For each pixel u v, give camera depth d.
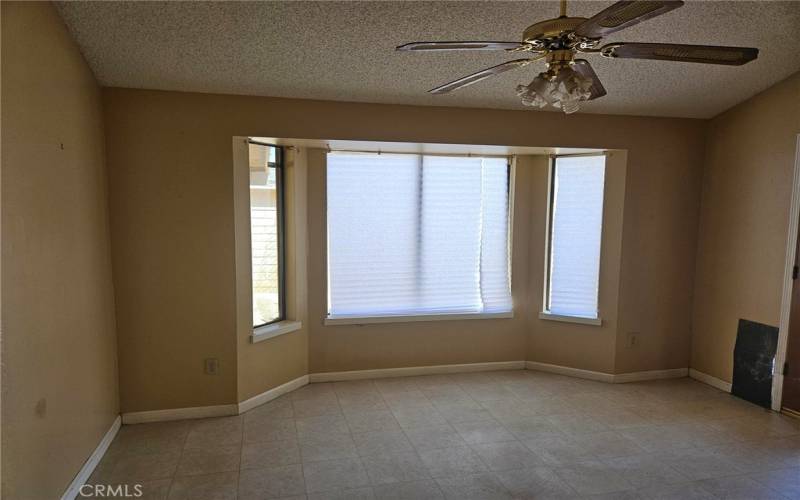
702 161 4.16
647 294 4.16
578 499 2.48
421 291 4.24
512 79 3.24
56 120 2.30
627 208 4.02
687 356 4.33
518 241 4.37
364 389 3.94
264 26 2.57
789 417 3.48
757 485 2.63
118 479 2.62
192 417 3.38
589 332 4.21
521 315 4.44
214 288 3.34
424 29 2.64
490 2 2.44
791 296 3.45
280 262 3.89
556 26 1.71
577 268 4.23
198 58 2.84
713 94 3.63
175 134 3.21
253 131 3.34
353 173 4.01
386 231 4.12
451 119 3.67
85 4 2.32
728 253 3.93
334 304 4.07
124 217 3.16
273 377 3.74
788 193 3.44
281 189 3.85
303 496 2.48
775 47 2.95
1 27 1.79
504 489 2.56
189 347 3.34
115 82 3.03
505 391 3.93
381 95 3.41
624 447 3.03
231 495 2.49
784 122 3.44
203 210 3.29
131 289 3.21
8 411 1.81
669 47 1.78
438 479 2.65
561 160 4.22
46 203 2.17
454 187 4.23
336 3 2.42
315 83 3.20
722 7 2.56
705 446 3.05
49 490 2.16
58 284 2.29
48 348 2.16
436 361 4.30
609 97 3.63
